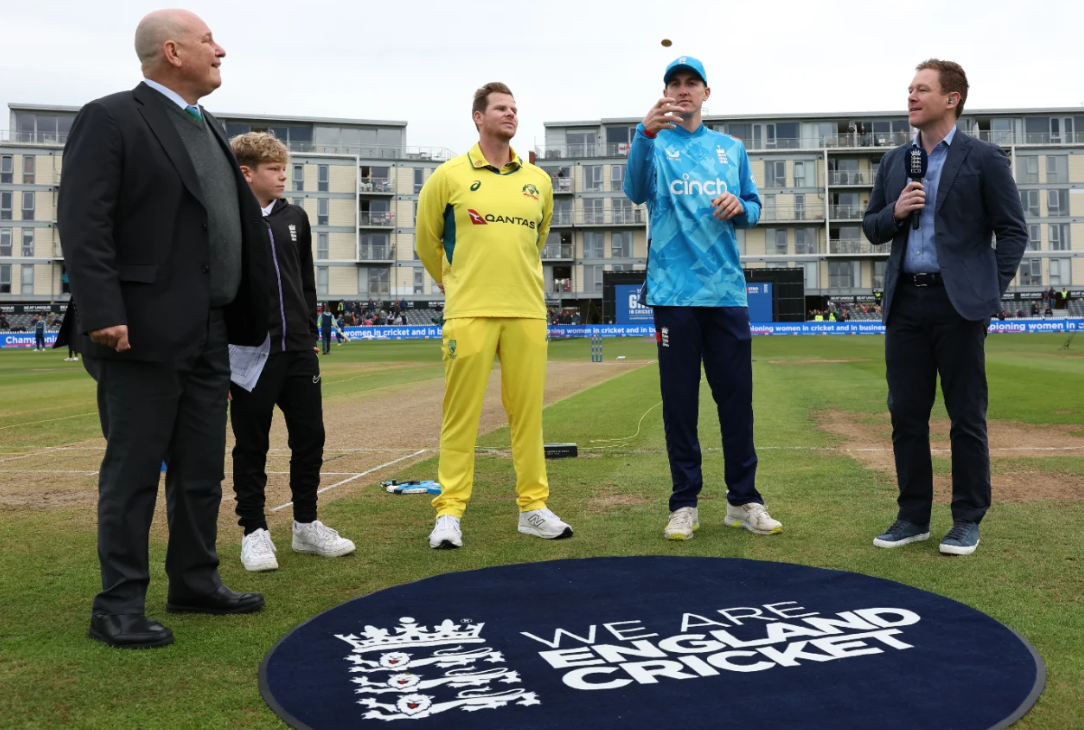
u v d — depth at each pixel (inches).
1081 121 2196.1
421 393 508.4
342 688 86.7
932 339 144.6
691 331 158.2
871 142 2225.6
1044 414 338.6
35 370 812.6
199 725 80.0
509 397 160.2
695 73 160.1
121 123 106.0
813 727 75.9
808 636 98.7
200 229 111.7
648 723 77.0
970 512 140.9
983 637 97.8
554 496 193.9
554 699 82.6
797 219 2231.8
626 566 131.3
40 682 91.4
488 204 157.8
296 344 144.6
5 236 2130.9
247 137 148.6
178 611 116.0
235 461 141.8
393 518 174.4
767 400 406.0
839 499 182.2
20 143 2119.8
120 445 107.3
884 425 312.8
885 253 2209.6
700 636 99.3
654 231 162.7
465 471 160.2
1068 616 106.0
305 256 153.9
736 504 160.2
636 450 262.8
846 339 1407.5
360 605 113.7
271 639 104.4
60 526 169.2
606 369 730.8
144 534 107.9
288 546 155.1
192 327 109.8
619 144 2331.4
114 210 106.3
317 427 148.6
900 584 118.6
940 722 76.8
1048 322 1596.9
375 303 2287.2
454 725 77.4
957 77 144.6
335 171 2257.6
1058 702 81.8
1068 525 154.9
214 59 114.7
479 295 156.6
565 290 2343.8
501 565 134.1
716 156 162.2
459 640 99.5
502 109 156.6
